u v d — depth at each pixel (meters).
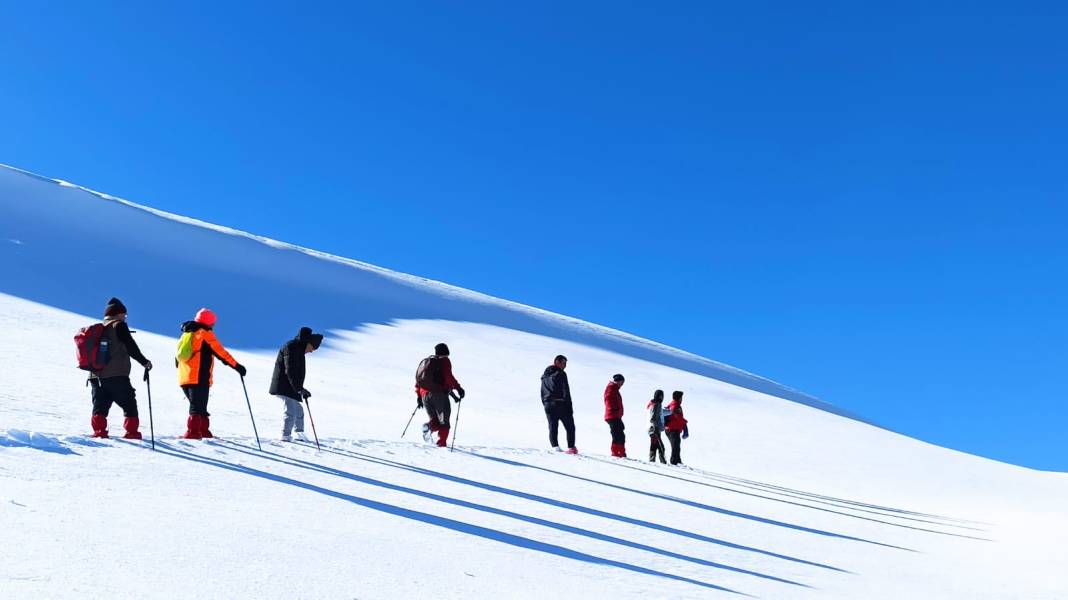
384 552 6.00
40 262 41.00
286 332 38.97
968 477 30.16
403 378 31.17
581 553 7.08
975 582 8.20
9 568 4.34
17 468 7.15
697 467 21.75
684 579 6.50
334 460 10.74
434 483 10.09
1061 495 29.02
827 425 39.38
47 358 20.38
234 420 15.05
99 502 6.37
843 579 7.60
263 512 6.92
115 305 9.98
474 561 6.12
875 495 22.72
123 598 4.07
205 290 44.59
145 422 12.93
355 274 64.50
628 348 58.09
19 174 67.69
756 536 9.83
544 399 17.06
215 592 4.39
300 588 4.71
